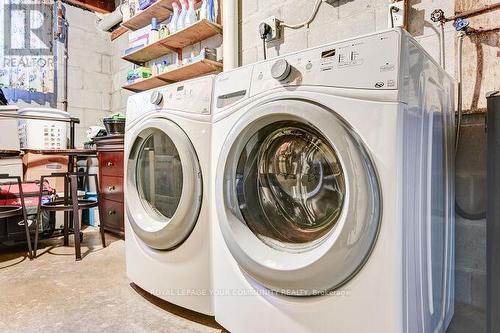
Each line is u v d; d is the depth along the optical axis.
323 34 1.80
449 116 1.23
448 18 1.30
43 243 2.44
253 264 0.98
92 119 3.68
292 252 0.97
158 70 2.76
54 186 2.80
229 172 1.08
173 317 1.33
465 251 1.31
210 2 2.35
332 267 0.82
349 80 0.84
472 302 1.29
